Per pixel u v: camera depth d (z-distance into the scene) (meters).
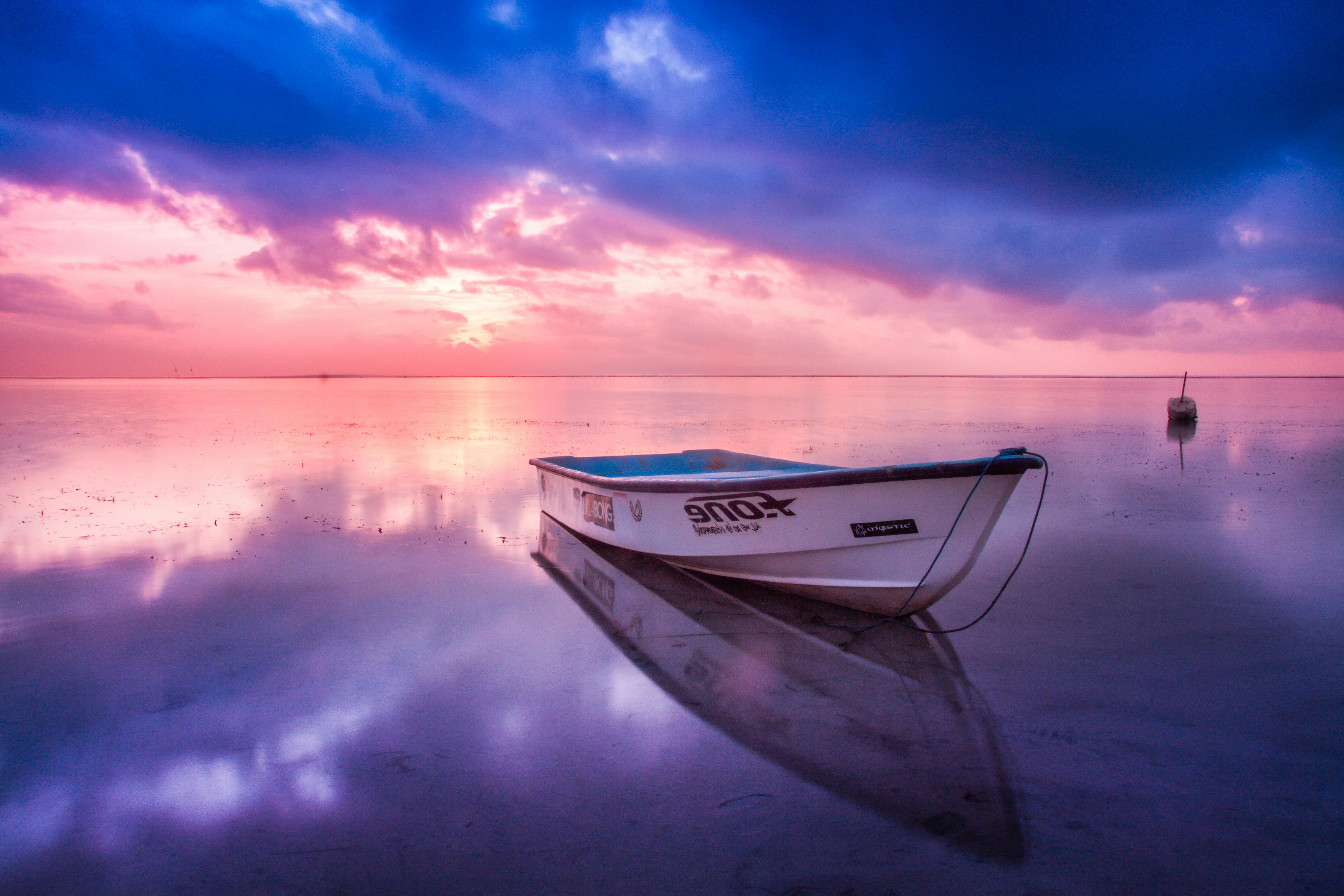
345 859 2.60
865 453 15.64
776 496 5.28
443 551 7.22
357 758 3.30
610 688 4.06
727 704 3.86
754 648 4.69
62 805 2.92
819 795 3.01
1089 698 3.91
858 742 3.45
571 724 3.64
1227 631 4.88
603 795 3.01
